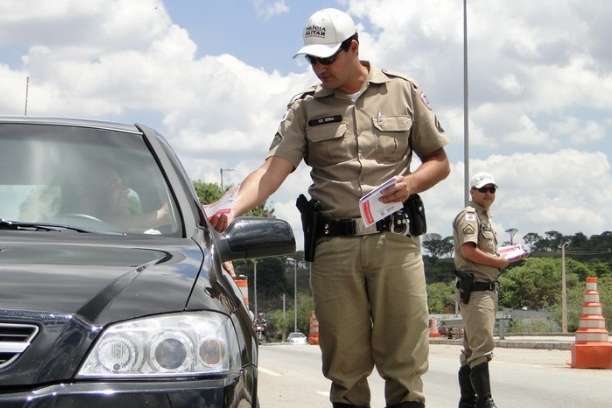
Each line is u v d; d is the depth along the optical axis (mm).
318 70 5133
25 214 4055
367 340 5320
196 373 3113
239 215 5078
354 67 5180
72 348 3035
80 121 4629
